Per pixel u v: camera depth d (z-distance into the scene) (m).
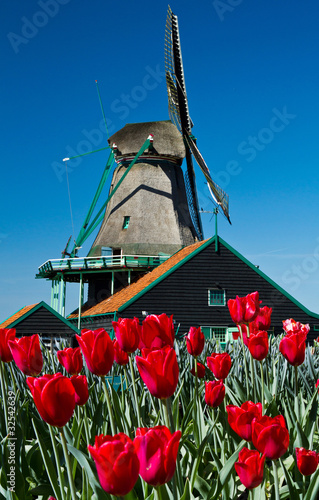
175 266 30.70
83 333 2.95
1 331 3.99
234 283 31.22
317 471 2.80
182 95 42.09
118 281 43.00
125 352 3.73
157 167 45.09
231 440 4.14
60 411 2.21
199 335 3.95
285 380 5.74
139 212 43.59
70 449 2.69
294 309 31.20
